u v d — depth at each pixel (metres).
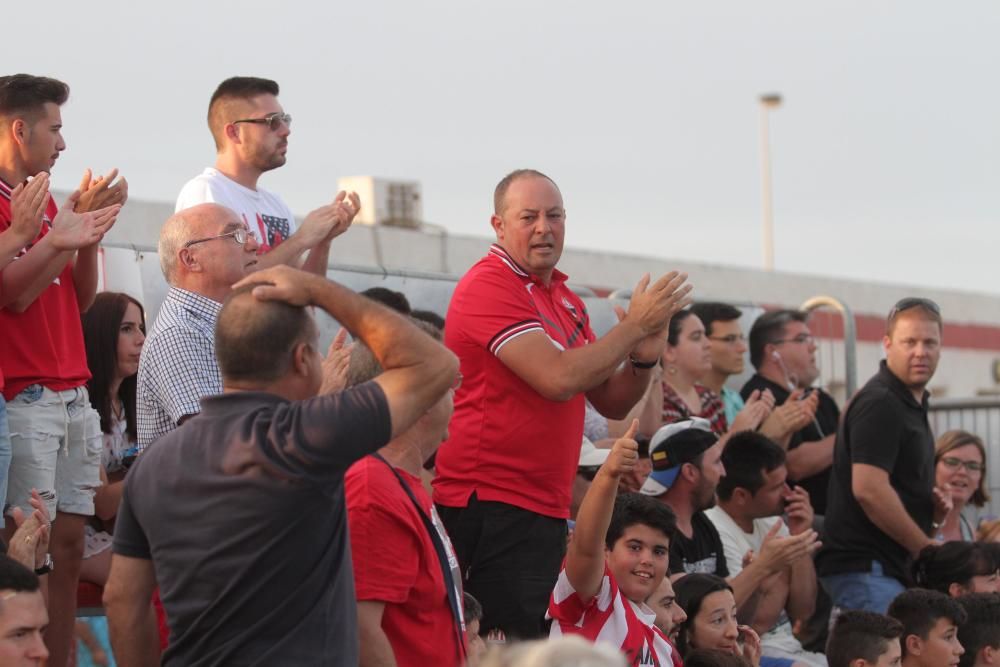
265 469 7.90
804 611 16.97
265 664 7.96
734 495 16.92
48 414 12.51
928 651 15.55
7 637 9.14
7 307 12.27
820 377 26.86
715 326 21.25
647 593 12.98
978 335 49.06
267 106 15.12
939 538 20.22
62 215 12.03
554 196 12.73
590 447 16.28
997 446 24.47
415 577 9.86
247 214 15.02
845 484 18.41
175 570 8.13
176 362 11.62
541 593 12.44
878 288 48.38
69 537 12.86
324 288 8.32
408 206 33.97
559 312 13.01
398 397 8.07
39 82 12.84
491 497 12.38
